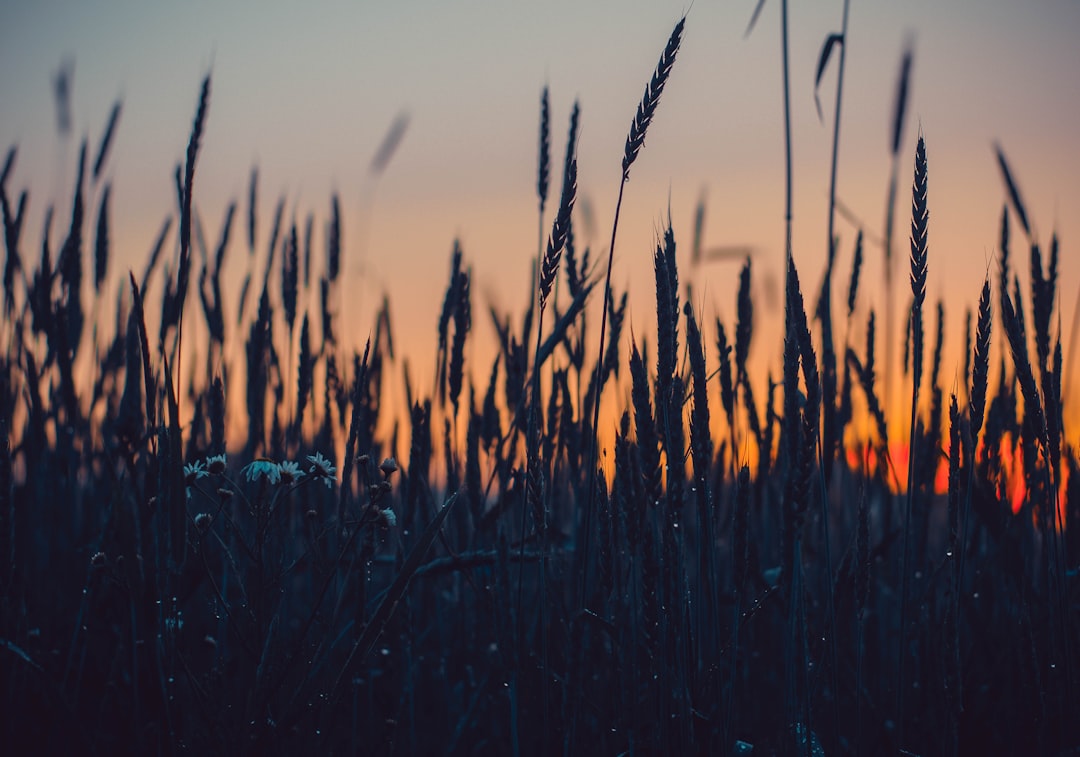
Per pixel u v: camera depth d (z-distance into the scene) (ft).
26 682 3.52
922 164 3.16
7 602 3.37
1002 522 3.77
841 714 3.87
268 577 3.43
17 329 4.30
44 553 4.26
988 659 3.82
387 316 4.40
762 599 3.28
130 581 3.14
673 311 3.10
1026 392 3.27
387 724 3.58
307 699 3.15
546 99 3.85
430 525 3.15
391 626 3.90
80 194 4.15
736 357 3.80
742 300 3.79
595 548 3.47
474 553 3.46
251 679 3.32
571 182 3.10
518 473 3.61
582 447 3.80
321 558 3.36
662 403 3.12
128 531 3.16
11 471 3.25
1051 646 3.56
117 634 3.66
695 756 3.26
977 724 3.68
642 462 3.08
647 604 3.17
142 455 3.71
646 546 3.16
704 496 3.16
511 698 3.34
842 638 3.79
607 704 3.57
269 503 3.35
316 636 3.48
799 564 3.18
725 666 3.62
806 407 3.10
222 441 3.51
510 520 4.01
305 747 3.18
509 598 3.37
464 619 4.11
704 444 3.13
